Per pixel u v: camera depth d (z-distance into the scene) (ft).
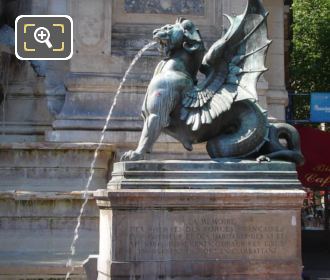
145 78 54.29
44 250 44.62
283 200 29.07
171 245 28.78
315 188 83.92
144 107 31.35
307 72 135.64
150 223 28.78
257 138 31.42
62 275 37.40
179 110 31.37
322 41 136.56
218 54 31.91
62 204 45.24
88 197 45.19
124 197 28.50
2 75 58.80
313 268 55.16
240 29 32.40
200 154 51.47
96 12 55.62
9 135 57.47
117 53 55.57
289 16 98.99
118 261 28.66
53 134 52.75
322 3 138.62
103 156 48.67
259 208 29.07
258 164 29.81
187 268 28.71
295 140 32.63
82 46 55.21
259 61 32.35
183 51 32.09
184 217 28.86
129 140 52.19
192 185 29.14
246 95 31.60
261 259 28.99
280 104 60.34
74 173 48.55
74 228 45.16
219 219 28.94
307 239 88.53
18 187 47.88
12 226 45.06
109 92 54.24
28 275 37.35
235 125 31.91
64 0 58.90
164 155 51.06
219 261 28.81
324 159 75.56
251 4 32.68
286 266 28.99
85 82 53.98
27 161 48.44
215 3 57.67
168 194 28.58
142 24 57.16
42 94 58.49
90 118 53.16
